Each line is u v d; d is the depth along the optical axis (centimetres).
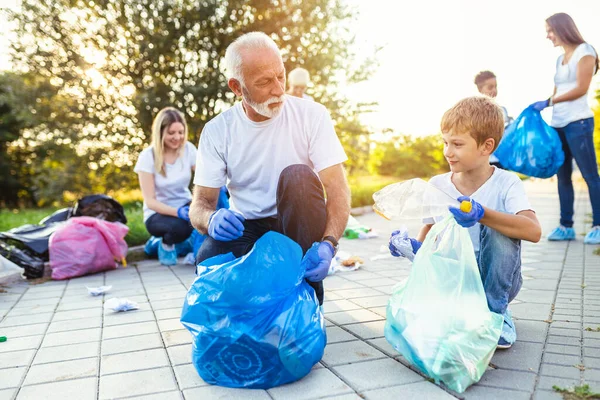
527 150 450
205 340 187
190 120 1185
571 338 221
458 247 197
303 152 240
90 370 208
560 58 468
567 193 487
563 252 427
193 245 461
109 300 304
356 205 950
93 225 438
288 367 183
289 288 190
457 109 209
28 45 1180
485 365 183
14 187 2192
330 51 1163
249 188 246
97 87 1216
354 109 1204
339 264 411
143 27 1146
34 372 208
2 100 1296
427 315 189
